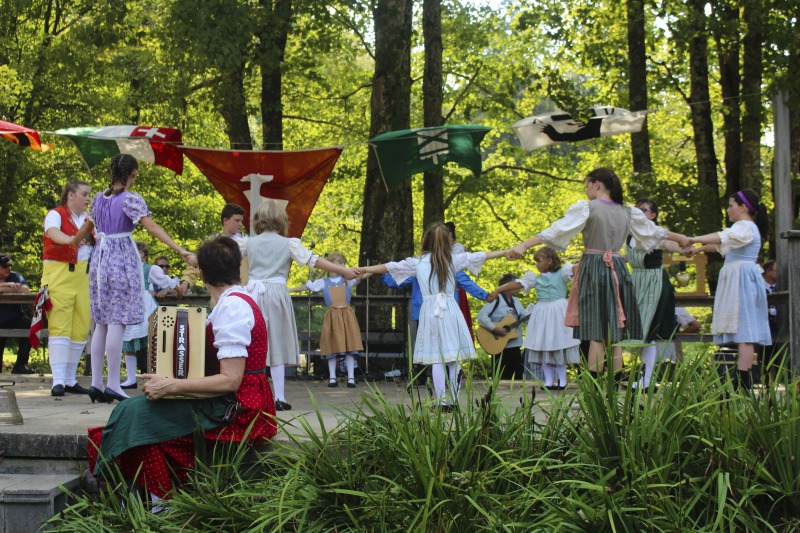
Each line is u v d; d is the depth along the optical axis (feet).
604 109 27.66
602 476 11.29
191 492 13.01
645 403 12.10
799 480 11.60
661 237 18.70
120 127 25.23
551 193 63.21
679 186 46.65
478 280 66.13
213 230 64.03
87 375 30.83
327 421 16.79
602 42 50.90
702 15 42.68
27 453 14.90
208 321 13.58
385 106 40.19
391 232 39.42
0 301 32.45
